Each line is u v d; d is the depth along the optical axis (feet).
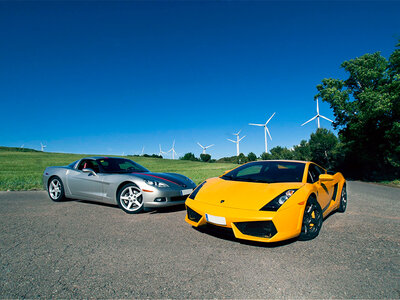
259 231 10.36
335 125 68.64
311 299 6.90
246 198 11.23
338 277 8.21
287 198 10.86
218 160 392.47
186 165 152.87
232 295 7.03
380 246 11.19
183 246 10.69
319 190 13.61
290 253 10.16
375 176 68.39
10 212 16.66
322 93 66.18
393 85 53.88
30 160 133.80
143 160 187.21
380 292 7.32
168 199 16.39
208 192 12.71
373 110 54.13
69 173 19.89
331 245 11.21
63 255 9.64
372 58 59.98
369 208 20.72
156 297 6.89
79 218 15.21
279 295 7.07
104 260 9.23
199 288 7.38
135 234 12.19
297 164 14.94
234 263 9.11
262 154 179.11
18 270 8.38
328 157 106.22
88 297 6.83
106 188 17.62
